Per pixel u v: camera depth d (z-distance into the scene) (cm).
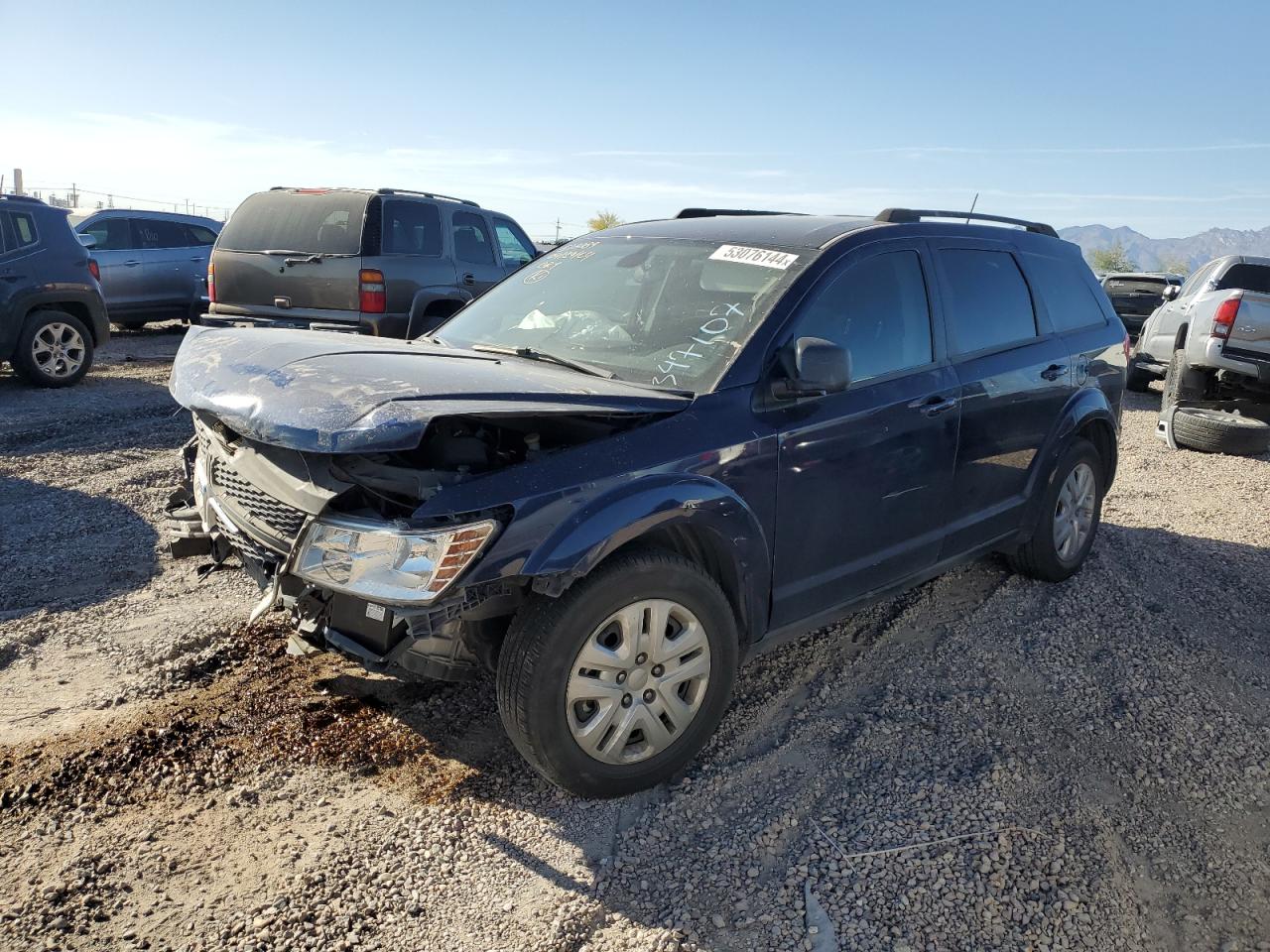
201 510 346
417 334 927
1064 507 499
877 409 367
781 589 349
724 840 291
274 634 412
